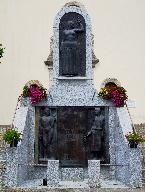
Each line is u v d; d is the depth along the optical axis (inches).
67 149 711.1
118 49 1061.8
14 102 1047.0
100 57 1057.5
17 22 1069.1
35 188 621.6
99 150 709.9
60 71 736.3
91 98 725.9
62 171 703.7
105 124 722.8
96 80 1048.2
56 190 612.4
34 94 713.6
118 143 699.4
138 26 1069.1
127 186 641.0
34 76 1051.9
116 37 1064.8
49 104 721.6
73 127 716.7
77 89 729.0
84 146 712.4
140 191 609.0
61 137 713.0
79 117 719.7
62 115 719.1
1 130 916.0
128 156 641.6
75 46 735.7
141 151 695.1
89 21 737.6
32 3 1074.7
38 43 1061.8
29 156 713.0
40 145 714.8
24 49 1060.5
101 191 608.7
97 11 1072.2
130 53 1061.8
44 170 710.5
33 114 720.3
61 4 1073.5
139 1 1074.7
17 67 1056.2
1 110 1043.3
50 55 1045.2
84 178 703.7
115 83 952.3
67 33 735.7
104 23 1068.5
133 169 634.2
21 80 1052.5
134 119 1038.4
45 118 714.2
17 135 640.4
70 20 739.4
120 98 717.9
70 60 733.9
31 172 711.7
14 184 634.2
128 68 1058.1
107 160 715.4
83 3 1072.2
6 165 641.6
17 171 640.4
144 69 1058.7
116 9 1073.5
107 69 1054.4
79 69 737.0
